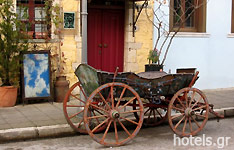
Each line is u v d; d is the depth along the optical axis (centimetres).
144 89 634
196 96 1008
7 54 830
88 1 912
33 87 862
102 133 682
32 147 595
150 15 1013
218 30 1108
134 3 984
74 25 930
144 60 1019
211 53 1104
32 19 902
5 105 834
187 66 1073
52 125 676
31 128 651
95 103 634
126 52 1005
